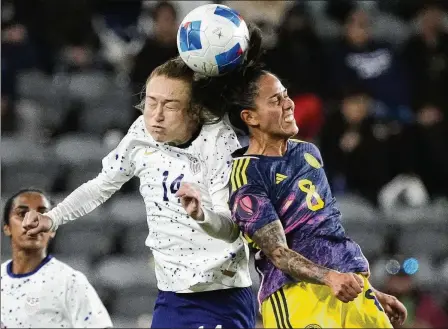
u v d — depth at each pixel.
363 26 44.28
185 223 18.64
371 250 38.34
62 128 42.06
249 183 17.58
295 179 17.80
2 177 39.62
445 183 41.28
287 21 41.78
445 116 42.41
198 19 18.05
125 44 46.66
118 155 19.53
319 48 42.44
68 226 37.91
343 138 39.78
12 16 44.97
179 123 18.59
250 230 17.27
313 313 17.31
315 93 41.72
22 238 22.47
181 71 18.56
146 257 37.47
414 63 44.44
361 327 17.28
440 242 39.03
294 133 17.98
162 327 19.05
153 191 18.98
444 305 34.09
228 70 18.09
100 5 48.19
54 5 45.59
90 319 22.42
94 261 37.34
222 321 18.80
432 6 46.25
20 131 42.09
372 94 43.47
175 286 18.78
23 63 43.72
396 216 39.16
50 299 22.39
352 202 39.38
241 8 43.09
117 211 38.50
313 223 17.66
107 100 43.31
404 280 32.09
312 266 16.62
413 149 41.03
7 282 22.62
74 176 40.00
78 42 45.47
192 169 18.67
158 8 39.78
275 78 18.05
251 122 18.02
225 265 18.53
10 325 22.34
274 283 17.67
